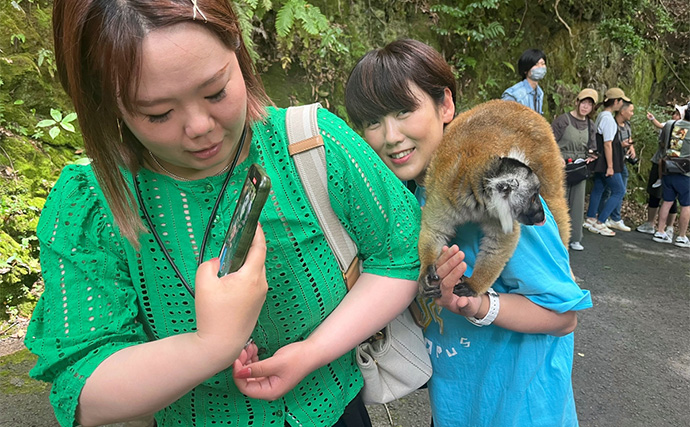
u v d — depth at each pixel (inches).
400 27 282.0
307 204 43.8
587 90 265.7
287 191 42.8
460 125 86.0
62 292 38.5
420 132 71.1
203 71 30.7
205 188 40.4
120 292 40.3
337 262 47.4
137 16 28.5
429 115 71.4
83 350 37.5
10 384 117.0
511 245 62.6
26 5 187.0
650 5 477.4
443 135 83.5
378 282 48.4
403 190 52.4
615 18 429.4
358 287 48.6
